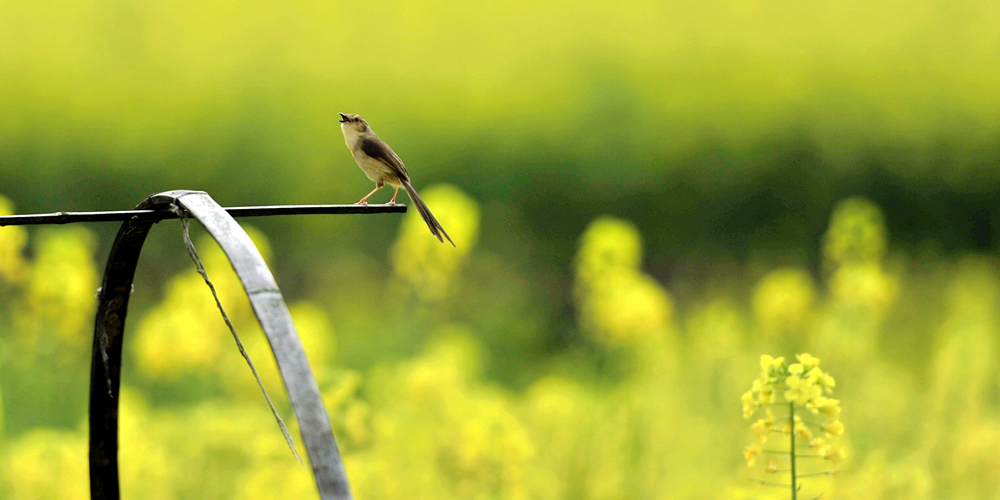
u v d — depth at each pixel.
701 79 19.56
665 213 18.20
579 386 11.27
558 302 16.72
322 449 2.22
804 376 4.09
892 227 18.69
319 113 18.92
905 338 13.44
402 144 18.64
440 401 8.28
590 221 17.86
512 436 6.98
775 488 6.31
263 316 2.37
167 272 16.27
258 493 6.70
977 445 7.30
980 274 15.49
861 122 18.97
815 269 17.95
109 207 17.14
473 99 19.47
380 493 6.59
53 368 10.90
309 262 17.14
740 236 18.31
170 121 18.05
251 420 7.77
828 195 18.47
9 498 7.39
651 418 7.90
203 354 10.06
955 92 19.42
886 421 8.49
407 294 12.32
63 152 16.98
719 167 18.39
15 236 10.84
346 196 17.83
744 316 15.26
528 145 18.27
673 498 7.08
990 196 18.72
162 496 7.32
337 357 12.44
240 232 2.62
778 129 18.70
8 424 10.18
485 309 15.68
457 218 11.73
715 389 9.51
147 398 11.16
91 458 3.53
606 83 19.11
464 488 6.80
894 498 6.41
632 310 10.98
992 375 8.14
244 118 18.33
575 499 7.18
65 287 10.83
